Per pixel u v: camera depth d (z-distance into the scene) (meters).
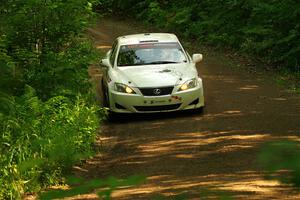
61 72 25.38
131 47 30.22
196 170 18.75
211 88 35.47
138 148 22.64
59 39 29.02
